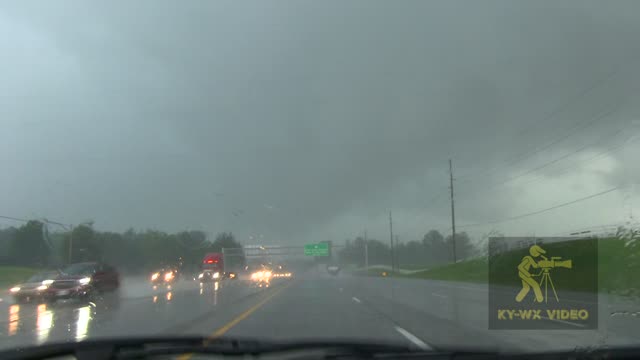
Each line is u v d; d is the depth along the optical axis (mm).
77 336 13258
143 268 70500
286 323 16047
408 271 99188
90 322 16609
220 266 57906
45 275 27984
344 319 17203
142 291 34188
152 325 15625
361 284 46250
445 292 32281
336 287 40031
